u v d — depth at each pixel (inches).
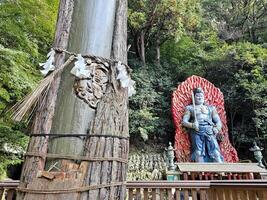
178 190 96.8
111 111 38.1
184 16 420.5
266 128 343.6
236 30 503.2
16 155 146.3
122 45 44.1
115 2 46.0
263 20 493.7
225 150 308.3
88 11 42.6
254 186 70.5
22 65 143.9
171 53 485.1
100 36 41.6
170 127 394.3
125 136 39.4
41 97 38.6
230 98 386.3
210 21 521.7
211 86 346.3
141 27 438.0
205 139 294.5
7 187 89.6
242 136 366.3
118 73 40.8
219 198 88.3
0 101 132.0
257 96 355.3
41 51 165.6
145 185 98.7
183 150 305.9
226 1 522.9
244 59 387.2
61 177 32.9
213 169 240.8
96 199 32.8
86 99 37.4
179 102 334.6
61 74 39.3
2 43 137.0
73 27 42.2
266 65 386.3
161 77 444.8
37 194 32.2
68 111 36.9
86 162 34.2
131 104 398.0
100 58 40.0
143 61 453.4
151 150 369.1
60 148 35.0
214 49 444.5
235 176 237.5
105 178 34.3
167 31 435.2
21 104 39.1
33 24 148.3
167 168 265.3
